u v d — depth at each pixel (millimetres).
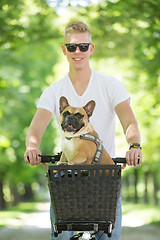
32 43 14914
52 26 14516
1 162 24578
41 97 4070
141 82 17344
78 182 3061
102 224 3092
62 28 14523
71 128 3412
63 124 3471
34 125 3928
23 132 23875
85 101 3934
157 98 16844
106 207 3076
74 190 3070
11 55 17141
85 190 3064
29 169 30328
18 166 29234
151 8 12453
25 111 21312
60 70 21609
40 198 59219
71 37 3844
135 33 14344
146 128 19703
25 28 13531
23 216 27000
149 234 15102
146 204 35062
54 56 23328
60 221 3117
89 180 3059
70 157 3434
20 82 19453
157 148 21047
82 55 3852
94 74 3963
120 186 3125
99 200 3074
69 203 3084
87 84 3939
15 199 40375
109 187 3059
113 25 13766
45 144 30641
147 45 13797
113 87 3896
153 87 16531
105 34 14344
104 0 13258
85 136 3398
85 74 3930
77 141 3400
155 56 14688
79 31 3842
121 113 3842
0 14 12766
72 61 3877
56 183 3076
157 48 13961
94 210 3080
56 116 4066
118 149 22562
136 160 3305
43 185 59656
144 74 16219
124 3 12570
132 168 29250
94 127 3910
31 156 3500
